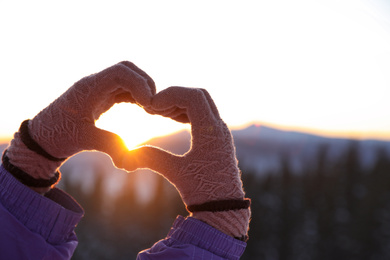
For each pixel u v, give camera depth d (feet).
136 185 205.77
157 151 2.64
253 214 191.11
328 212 195.93
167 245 2.72
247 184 196.13
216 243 2.60
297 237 189.47
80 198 183.93
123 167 2.59
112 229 181.27
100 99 2.64
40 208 2.73
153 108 2.65
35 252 2.65
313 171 211.41
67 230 2.82
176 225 2.78
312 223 194.80
